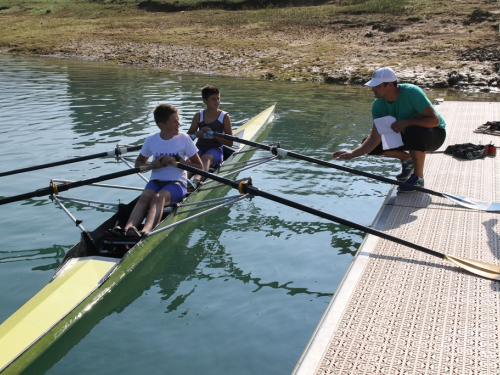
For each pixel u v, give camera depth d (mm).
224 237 6406
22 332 4293
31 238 6297
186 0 35312
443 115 11367
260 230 6594
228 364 4105
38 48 26969
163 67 21688
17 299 5027
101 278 5129
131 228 5531
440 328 3990
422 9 25328
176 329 4586
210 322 4676
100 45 26609
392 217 6105
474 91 16297
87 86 16875
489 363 3598
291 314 4766
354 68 19016
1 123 11773
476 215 6094
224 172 8141
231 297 5078
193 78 18828
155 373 4023
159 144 6402
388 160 9359
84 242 5512
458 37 21109
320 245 6156
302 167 8977
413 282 4656
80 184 5941
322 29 25078
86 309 4879
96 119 12219
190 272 5578
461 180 7207
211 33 27094
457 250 5242
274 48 23000
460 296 4422
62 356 4273
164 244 6211
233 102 14414
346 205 7301
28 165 8867
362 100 14805
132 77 19000
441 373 3508
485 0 25547
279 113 13039
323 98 15102
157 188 6270
